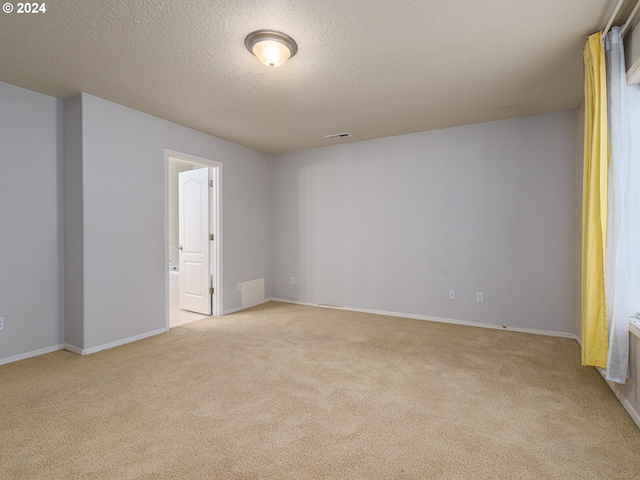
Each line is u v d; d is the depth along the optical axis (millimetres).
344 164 5004
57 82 2947
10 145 2996
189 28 2176
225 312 4754
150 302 3756
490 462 1699
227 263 4793
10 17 2047
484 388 2494
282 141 4840
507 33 2248
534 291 3855
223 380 2631
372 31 2219
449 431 1962
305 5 1957
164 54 2490
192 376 2703
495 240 4039
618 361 2117
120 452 1768
